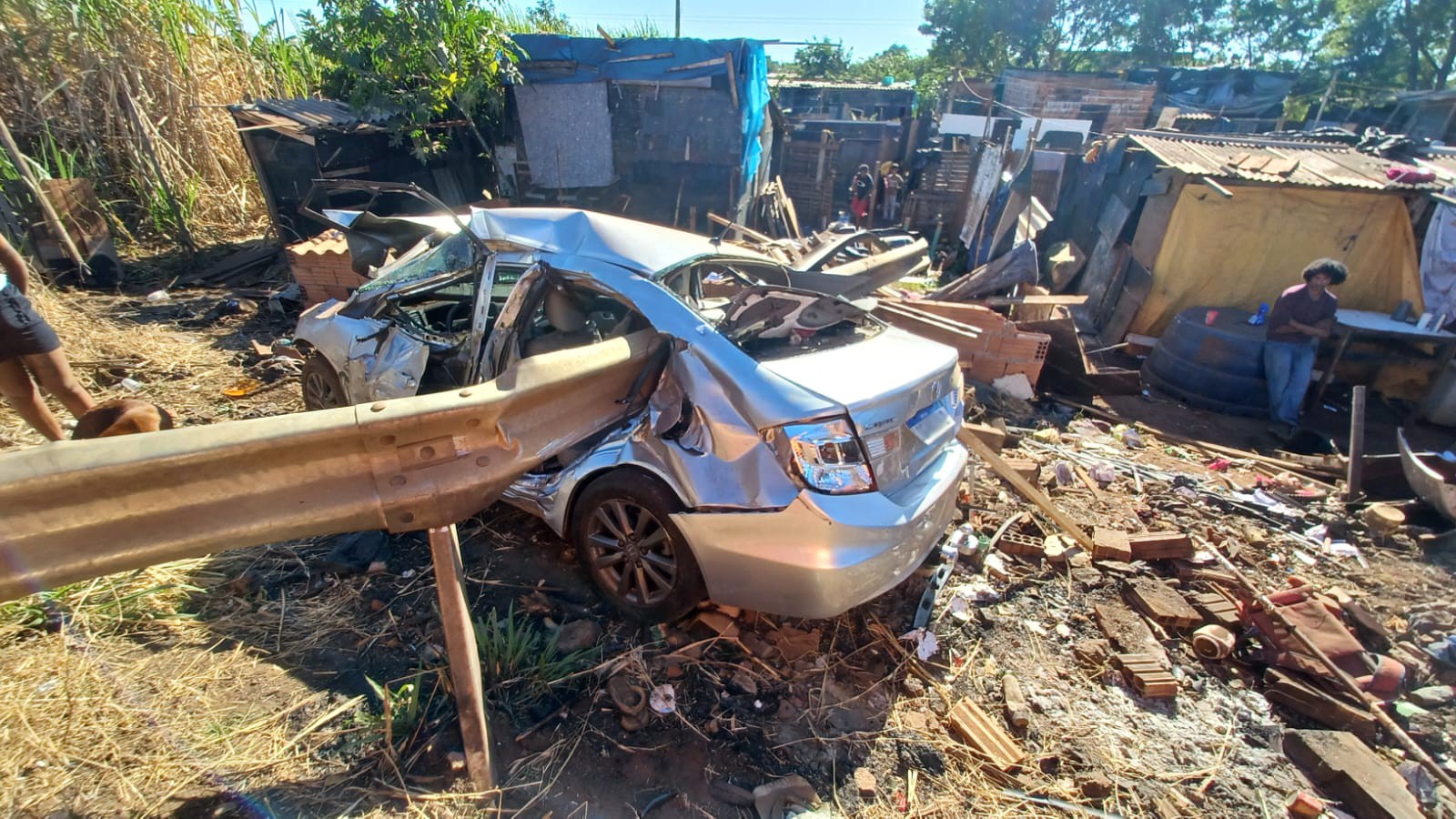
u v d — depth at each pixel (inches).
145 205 366.6
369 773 87.4
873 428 100.7
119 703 92.7
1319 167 305.3
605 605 122.5
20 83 333.1
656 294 115.3
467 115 372.2
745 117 397.7
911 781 93.9
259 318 274.1
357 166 359.3
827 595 99.0
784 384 101.5
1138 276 327.6
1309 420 258.1
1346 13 1118.4
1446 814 95.7
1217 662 120.9
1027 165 394.6
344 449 71.4
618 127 396.5
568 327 130.5
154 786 82.3
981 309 239.1
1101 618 126.5
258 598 116.0
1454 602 141.3
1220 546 157.0
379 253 228.1
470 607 119.3
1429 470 165.6
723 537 102.0
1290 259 301.9
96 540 62.3
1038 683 113.2
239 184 416.5
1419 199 281.4
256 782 84.6
